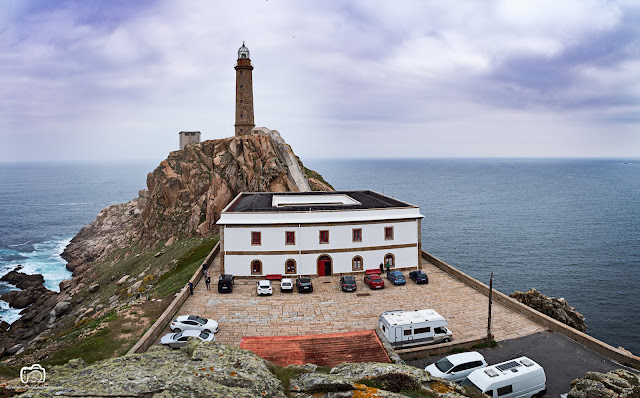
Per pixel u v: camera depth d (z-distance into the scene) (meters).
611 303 80.88
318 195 76.50
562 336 38.00
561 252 117.12
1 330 71.31
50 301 84.12
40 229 167.62
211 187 94.56
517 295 63.62
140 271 81.38
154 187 120.81
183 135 135.88
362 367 26.95
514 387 27.59
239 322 40.56
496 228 151.12
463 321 41.06
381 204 60.78
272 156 101.12
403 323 35.72
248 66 113.69
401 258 56.09
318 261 53.72
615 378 27.41
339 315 42.25
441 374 29.75
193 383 20.05
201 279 53.62
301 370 26.52
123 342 36.56
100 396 18.41
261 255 53.00
